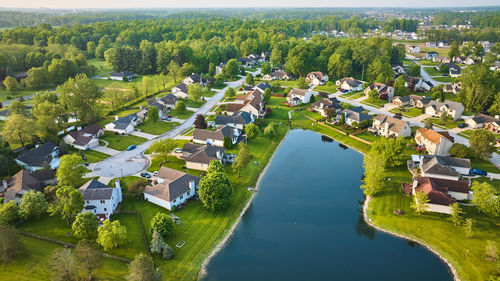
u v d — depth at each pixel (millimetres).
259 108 152875
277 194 93938
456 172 93062
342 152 121750
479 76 151625
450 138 114625
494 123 131250
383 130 129375
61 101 134000
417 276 65562
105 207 78875
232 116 137000
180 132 132750
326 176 104375
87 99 139250
